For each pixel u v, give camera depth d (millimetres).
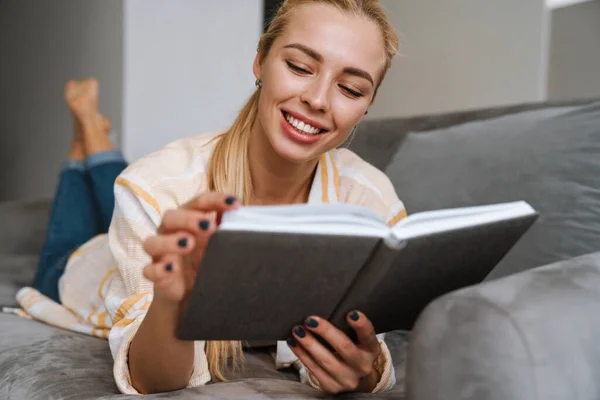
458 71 3336
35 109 4441
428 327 734
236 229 674
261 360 1214
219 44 3395
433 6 3461
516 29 3057
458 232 804
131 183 1115
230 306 752
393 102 3738
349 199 1278
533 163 1321
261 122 1075
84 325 1379
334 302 815
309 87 1014
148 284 1064
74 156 2088
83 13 3615
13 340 1257
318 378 866
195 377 980
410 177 1513
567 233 1238
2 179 5113
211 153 1208
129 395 894
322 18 1006
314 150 1056
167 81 3281
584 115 1318
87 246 1686
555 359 692
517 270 1268
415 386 739
